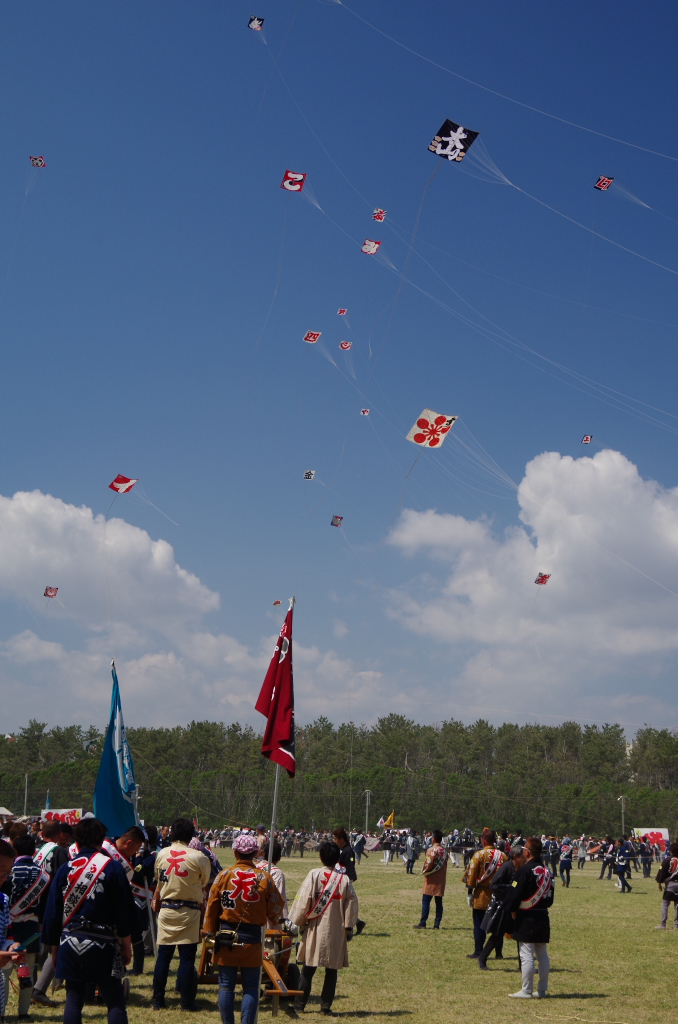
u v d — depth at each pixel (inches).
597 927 740.0
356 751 4643.2
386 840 1936.5
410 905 908.6
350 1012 390.3
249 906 320.2
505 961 541.0
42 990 373.7
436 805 3932.1
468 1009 398.3
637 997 427.5
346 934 396.8
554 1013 389.4
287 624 403.2
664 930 717.3
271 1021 369.1
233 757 4338.1
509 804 3966.5
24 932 365.1
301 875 1245.1
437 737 4788.4
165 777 4077.3
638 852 1585.9
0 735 4638.3
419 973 494.0
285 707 384.5
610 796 3914.9
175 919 378.9
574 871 1824.6
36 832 812.6
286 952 415.2
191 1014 367.2
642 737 4744.1
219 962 318.7
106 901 268.2
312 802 3900.1
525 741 4731.8
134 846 387.2
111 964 266.5
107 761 500.4
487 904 550.3
